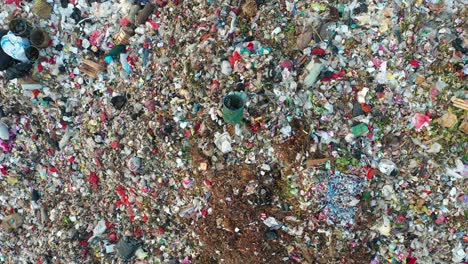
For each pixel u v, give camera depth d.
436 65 3.58
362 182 3.65
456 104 3.54
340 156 3.64
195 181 3.87
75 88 4.20
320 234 3.75
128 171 4.05
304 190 3.67
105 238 4.34
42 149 4.47
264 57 3.67
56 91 4.23
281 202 3.74
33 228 4.60
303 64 3.65
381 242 3.81
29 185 4.61
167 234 4.13
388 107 3.61
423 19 3.60
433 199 3.67
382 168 3.62
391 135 3.63
